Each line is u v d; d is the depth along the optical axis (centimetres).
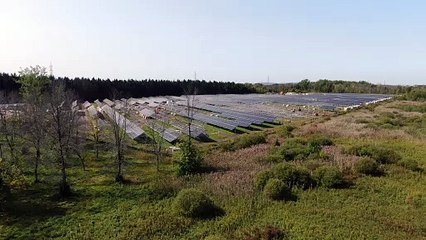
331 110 9969
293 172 3238
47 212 2948
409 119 7456
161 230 2539
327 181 3186
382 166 3734
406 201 2838
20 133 4628
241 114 8931
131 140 5834
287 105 11688
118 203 3109
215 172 3759
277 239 2272
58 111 3538
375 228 2375
